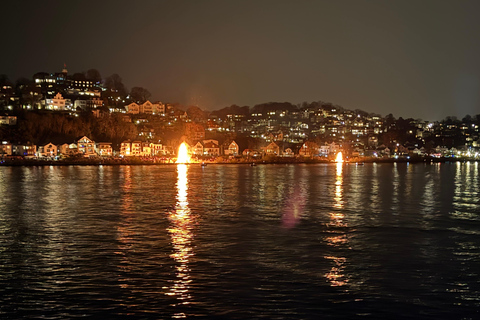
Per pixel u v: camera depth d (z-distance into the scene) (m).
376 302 23.66
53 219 48.22
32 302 23.70
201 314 22.20
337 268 29.48
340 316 22.03
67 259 31.55
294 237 39.12
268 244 36.31
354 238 38.84
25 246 35.41
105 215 51.09
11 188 82.75
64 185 89.50
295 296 24.42
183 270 28.92
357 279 27.22
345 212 54.56
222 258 31.88
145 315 22.14
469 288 25.78
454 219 49.56
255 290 25.28
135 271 28.69
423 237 39.44
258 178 116.19
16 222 46.28
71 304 23.44
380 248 35.09
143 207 57.97
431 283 26.59
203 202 63.72
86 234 40.09
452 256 32.72
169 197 69.62
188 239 38.12
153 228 43.12
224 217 50.16
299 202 64.56
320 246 35.66
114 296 24.45
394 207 59.44
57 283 26.47
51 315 22.17
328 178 119.44
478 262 31.12
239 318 21.78
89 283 26.45
